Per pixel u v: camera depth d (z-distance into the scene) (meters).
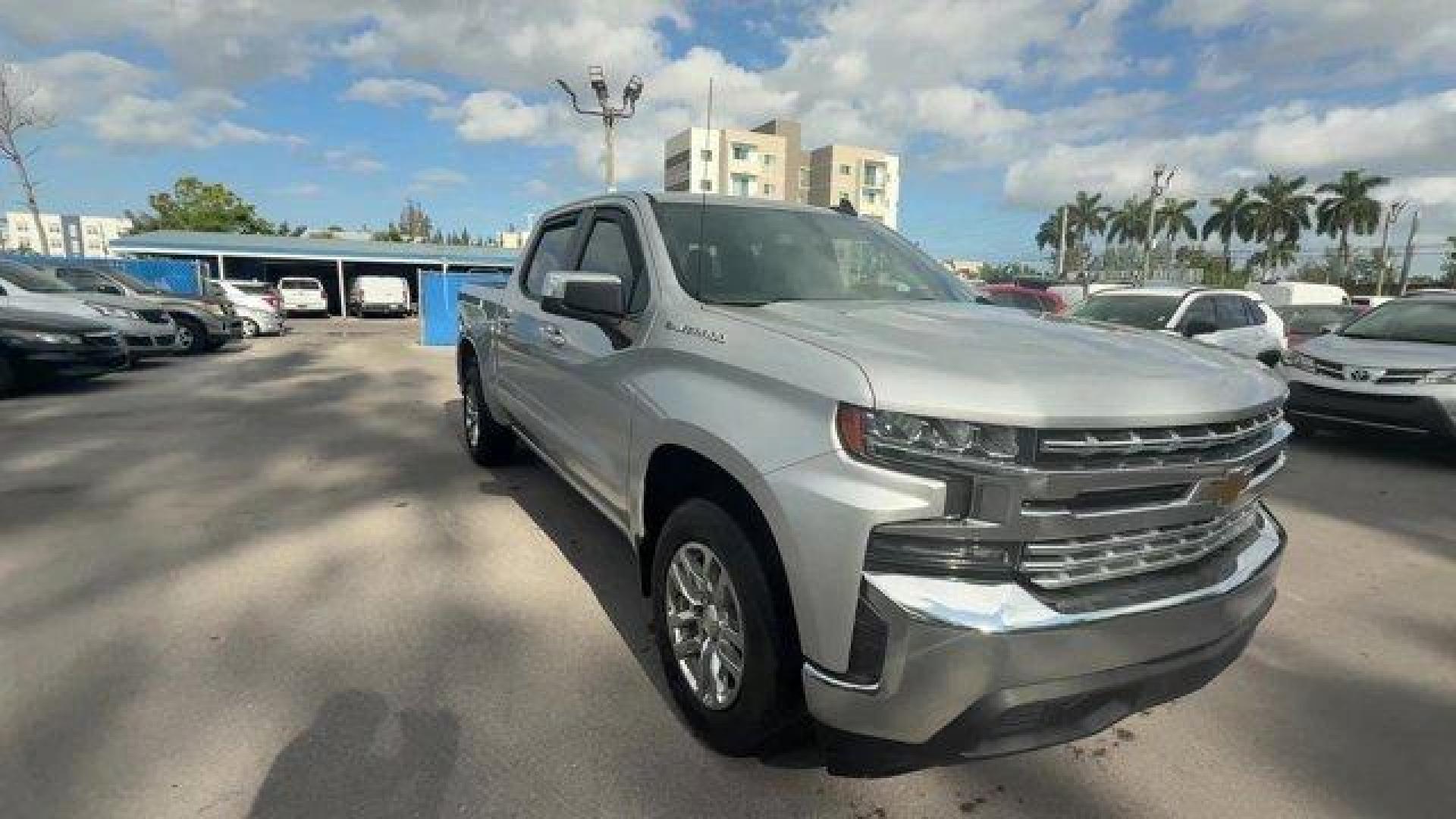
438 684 3.06
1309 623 3.90
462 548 4.47
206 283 23.41
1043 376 2.12
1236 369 2.51
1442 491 6.43
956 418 2.00
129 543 4.45
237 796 2.40
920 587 2.02
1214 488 2.28
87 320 9.90
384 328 27.02
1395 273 56.91
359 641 3.38
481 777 2.54
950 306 3.28
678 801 2.46
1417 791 2.64
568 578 4.08
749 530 2.47
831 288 3.41
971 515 2.02
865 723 2.13
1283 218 64.69
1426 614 4.01
